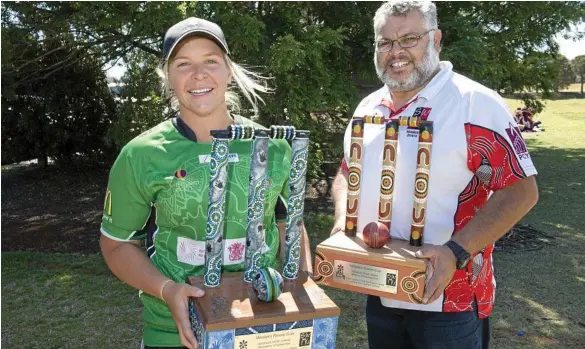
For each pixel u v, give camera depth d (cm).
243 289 163
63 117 973
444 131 191
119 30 716
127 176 172
